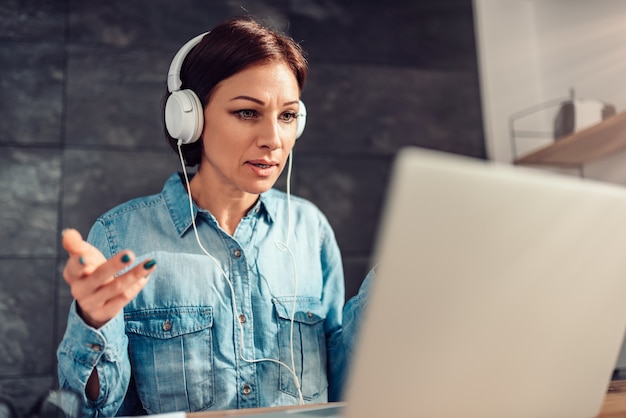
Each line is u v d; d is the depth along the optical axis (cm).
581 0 254
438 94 276
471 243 49
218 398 107
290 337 113
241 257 116
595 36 243
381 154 266
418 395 53
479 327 53
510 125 279
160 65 249
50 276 229
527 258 52
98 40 245
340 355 120
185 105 107
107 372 86
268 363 112
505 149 277
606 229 56
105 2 247
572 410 64
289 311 117
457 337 52
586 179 248
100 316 74
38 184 232
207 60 106
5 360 221
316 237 129
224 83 105
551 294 55
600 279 58
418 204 47
